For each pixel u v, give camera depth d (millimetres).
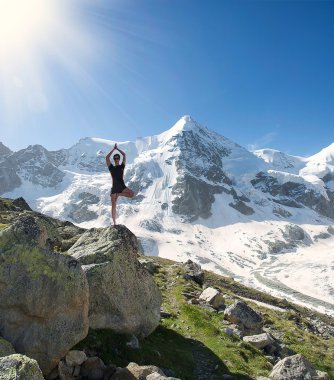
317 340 35500
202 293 35531
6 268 14703
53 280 14820
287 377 19031
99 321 18312
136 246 21938
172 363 18922
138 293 20422
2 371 10039
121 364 16703
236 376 19281
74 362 15031
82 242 22234
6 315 14406
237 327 27703
